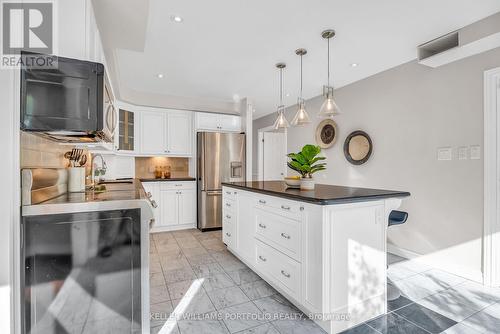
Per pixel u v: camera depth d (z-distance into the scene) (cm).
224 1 189
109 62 272
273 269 221
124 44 238
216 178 449
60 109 134
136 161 464
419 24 220
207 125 470
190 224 459
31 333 126
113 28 208
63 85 135
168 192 438
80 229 136
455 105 261
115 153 357
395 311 196
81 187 192
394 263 290
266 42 253
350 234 177
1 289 109
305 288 182
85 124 139
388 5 194
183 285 235
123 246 145
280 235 210
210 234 418
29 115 128
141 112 429
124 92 398
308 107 463
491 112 235
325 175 418
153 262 292
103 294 141
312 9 199
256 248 248
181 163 501
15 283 115
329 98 262
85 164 257
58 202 136
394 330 173
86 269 138
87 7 150
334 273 170
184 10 200
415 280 248
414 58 292
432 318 187
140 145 428
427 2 191
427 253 285
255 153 641
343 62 302
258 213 243
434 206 279
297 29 228
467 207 253
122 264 145
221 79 361
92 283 139
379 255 191
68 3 146
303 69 323
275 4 192
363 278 183
